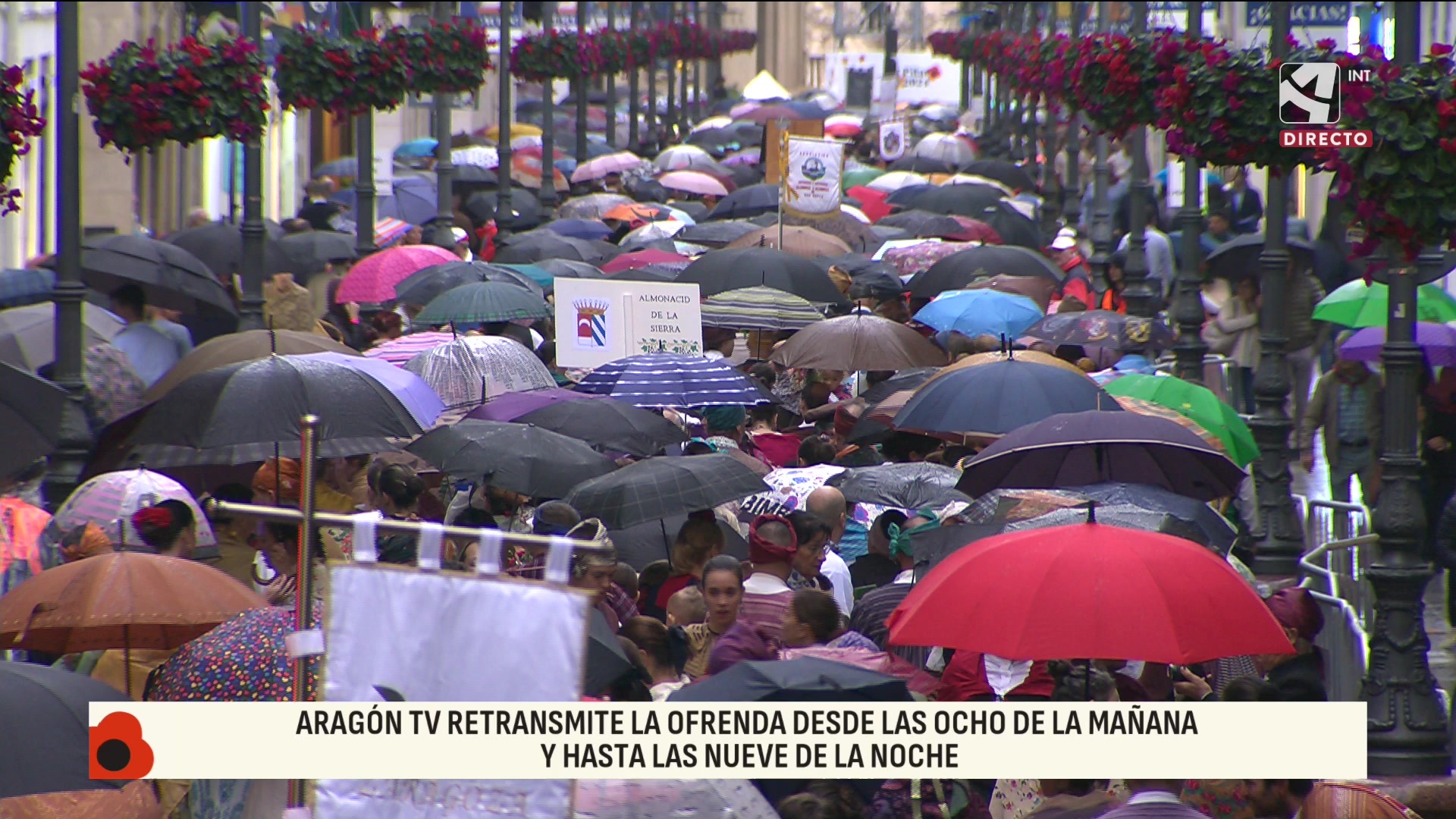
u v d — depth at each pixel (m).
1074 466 29.36
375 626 14.24
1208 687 25.56
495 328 47.44
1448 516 31.34
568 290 38.88
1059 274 57.50
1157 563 19.42
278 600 26.31
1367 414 45.22
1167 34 38.44
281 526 26.67
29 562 25.83
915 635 19.56
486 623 14.09
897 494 30.94
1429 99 26.48
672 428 33.75
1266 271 41.66
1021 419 31.88
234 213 96.38
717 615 24.61
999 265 54.41
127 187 86.88
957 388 32.56
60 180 33.78
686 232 64.31
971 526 25.47
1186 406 35.66
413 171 99.75
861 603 26.41
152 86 45.72
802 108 137.50
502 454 29.61
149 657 23.25
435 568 14.26
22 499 31.38
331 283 59.62
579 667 13.95
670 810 17.25
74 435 33.47
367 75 58.56
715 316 45.50
